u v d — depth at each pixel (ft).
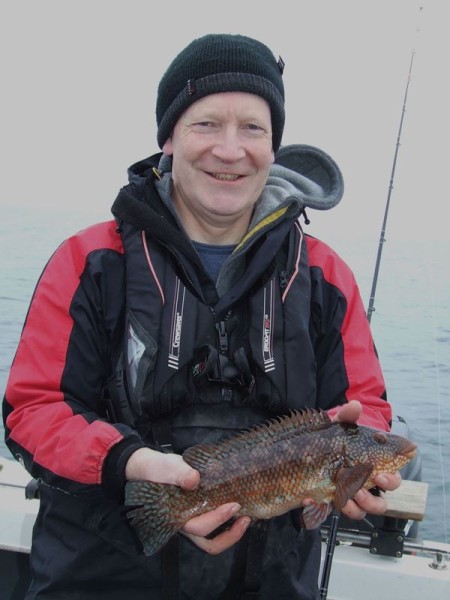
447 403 23.18
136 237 6.91
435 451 19.29
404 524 8.91
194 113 6.82
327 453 6.47
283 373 6.74
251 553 6.70
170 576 6.56
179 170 7.00
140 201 7.13
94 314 6.79
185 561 6.71
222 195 6.89
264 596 6.86
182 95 6.88
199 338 6.70
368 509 6.53
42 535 6.82
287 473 6.43
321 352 7.29
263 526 6.73
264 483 6.40
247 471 6.38
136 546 6.59
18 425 6.54
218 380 6.66
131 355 6.59
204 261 7.32
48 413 6.45
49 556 6.66
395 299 40.40
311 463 6.45
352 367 7.18
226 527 6.57
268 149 6.97
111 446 6.15
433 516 15.89
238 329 6.88
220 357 6.70
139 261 6.81
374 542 8.95
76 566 6.57
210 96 6.75
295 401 6.75
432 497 16.79
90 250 6.94
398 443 6.62
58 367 6.61
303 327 6.89
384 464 6.53
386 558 8.96
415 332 33.27
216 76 6.70
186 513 6.29
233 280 7.15
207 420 6.68
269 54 7.20
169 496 6.23
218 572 6.75
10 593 9.28
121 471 6.08
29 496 9.16
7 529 9.16
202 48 6.82
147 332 6.57
